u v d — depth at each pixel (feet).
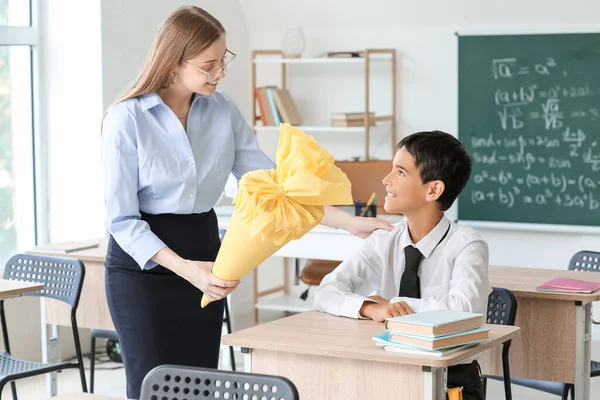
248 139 9.21
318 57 21.71
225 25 21.67
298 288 22.45
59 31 18.52
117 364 17.85
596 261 13.79
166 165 8.38
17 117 18.39
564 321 11.31
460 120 20.66
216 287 7.20
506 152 20.35
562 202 19.97
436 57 20.79
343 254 16.38
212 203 8.87
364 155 21.67
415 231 9.18
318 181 6.14
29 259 12.86
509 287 11.55
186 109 8.65
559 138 19.88
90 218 18.62
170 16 8.19
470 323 7.46
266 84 22.57
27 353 17.46
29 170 18.66
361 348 7.45
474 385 8.52
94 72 18.31
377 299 8.95
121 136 8.21
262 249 6.61
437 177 8.84
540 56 19.86
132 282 8.57
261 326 8.38
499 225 20.48
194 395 6.06
